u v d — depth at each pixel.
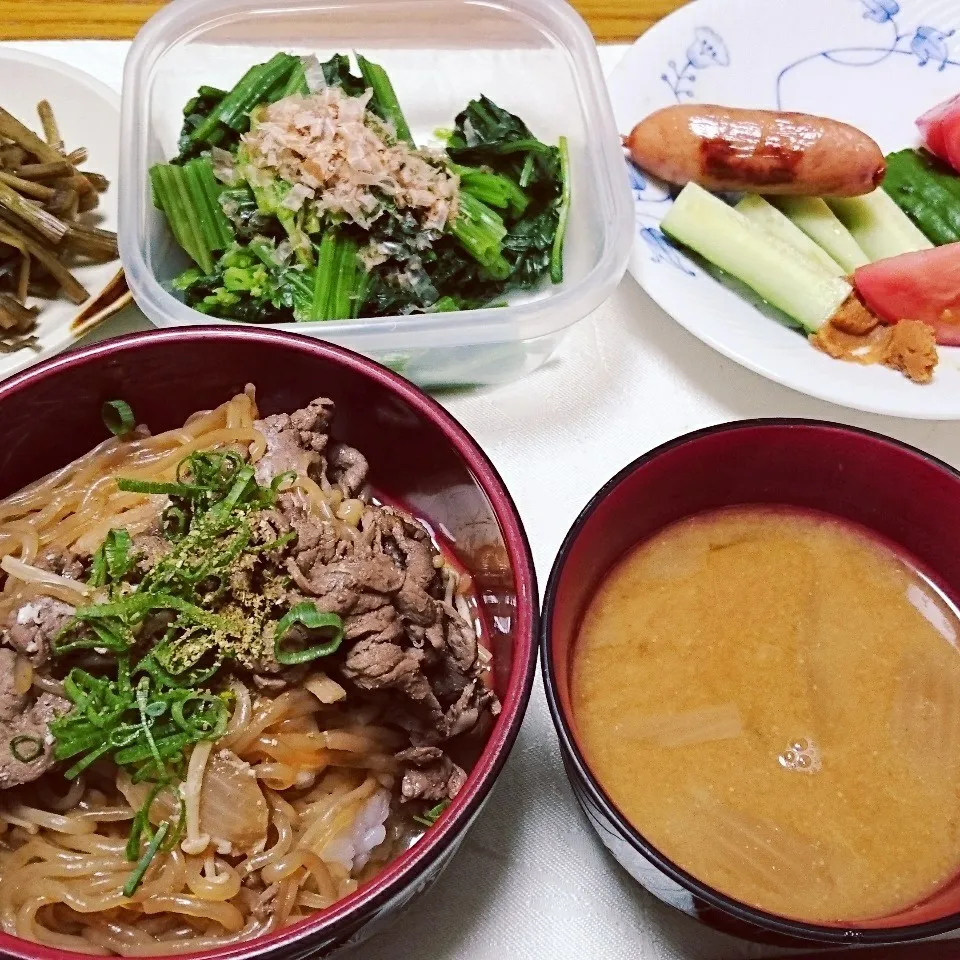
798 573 0.34
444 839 0.27
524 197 0.43
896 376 0.38
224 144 0.42
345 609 0.30
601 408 0.39
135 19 0.46
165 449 0.34
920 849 0.31
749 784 0.32
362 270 0.41
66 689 0.30
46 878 0.30
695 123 0.41
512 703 0.29
